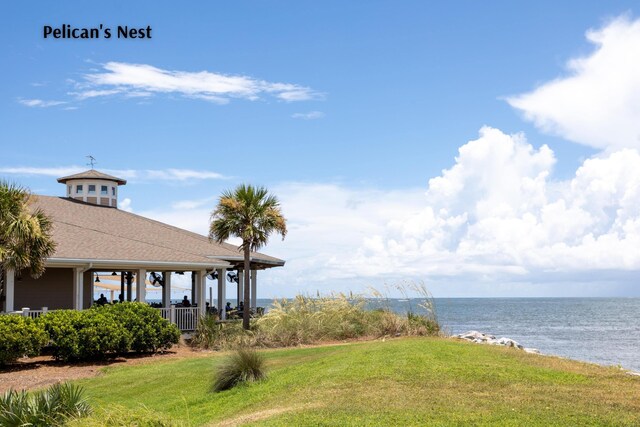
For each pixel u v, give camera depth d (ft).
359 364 47.96
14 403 36.06
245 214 88.38
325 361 52.85
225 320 93.20
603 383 40.83
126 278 117.60
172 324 76.69
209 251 98.99
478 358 49.67
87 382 58.08
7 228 66.80
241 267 111.55
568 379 41.96
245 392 45.91
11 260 67.62
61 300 90.58
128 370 63.62
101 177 112.37
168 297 93.15
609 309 432.66
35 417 34.50
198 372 58.49
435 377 42.16
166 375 58.34
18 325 65.10
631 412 33.12
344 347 67.41
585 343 141.18
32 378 60.70
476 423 31.12
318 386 42.14
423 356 49.60
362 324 84.94
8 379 60.23
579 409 33.68
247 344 79.41
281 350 72.54
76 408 35.88
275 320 83.25
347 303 87.71
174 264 85.71
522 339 153.99
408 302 86.02
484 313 353.31
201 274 91.97
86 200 112.06
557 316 308.19
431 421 31.55
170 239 101.40
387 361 48.06
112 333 69.10
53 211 98.32
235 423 35.68
